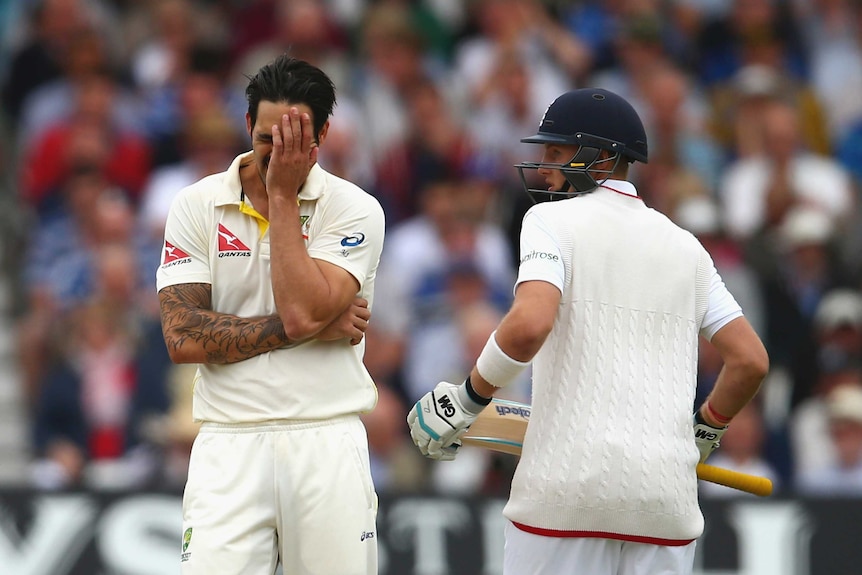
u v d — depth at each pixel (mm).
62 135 37219
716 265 33344
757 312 33125
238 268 16141
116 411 31312
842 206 38562
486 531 25250
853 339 32500
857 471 29812
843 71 44406
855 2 44875
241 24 41281
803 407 32188
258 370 16047
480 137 38500
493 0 41781
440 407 16078
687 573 15984
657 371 15758
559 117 16344
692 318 16047
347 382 16359
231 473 16047
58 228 36156
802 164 38844
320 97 15719
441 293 33344
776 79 41719
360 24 40656
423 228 34562
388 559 25219
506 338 15258
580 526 15477
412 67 39844
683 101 40062
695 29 44219
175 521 25172
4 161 38844
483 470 28453
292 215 15562
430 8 42344
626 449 15445
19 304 36469
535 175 36531
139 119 38375
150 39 41219
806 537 25156
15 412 34312
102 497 25219
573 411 15547
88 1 41781
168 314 16094
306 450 16062
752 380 16094
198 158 35625
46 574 24953
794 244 34750
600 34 42969
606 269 15773
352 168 36312
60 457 30328
